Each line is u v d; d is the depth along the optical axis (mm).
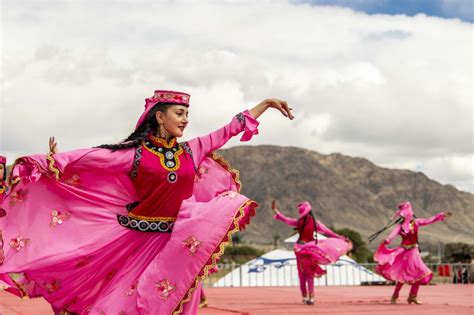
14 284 5191
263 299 13523
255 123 5625
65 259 5094
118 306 4926
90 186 5254
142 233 5172
